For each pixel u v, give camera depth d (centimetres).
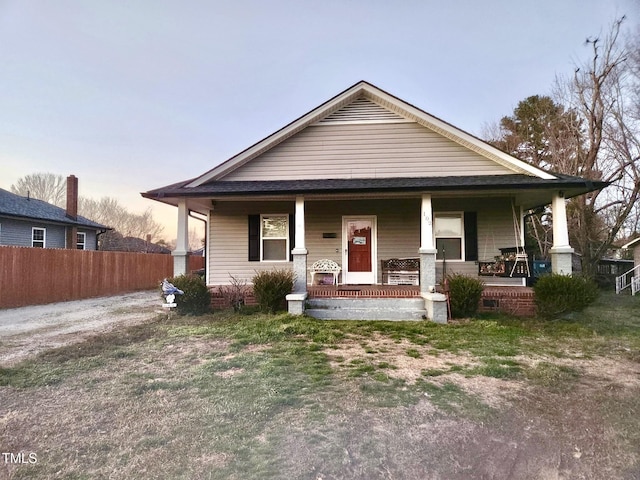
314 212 1105
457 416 344
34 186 3947
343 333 686
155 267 1958
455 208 1072
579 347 593
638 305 1123
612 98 1714
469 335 670
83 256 1461
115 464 265
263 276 877
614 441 300
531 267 967
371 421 332
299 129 1034
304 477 248
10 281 1175
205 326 744
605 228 2042
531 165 939
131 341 637
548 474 256
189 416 343
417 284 1034
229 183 993
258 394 395
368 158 1023
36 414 351
